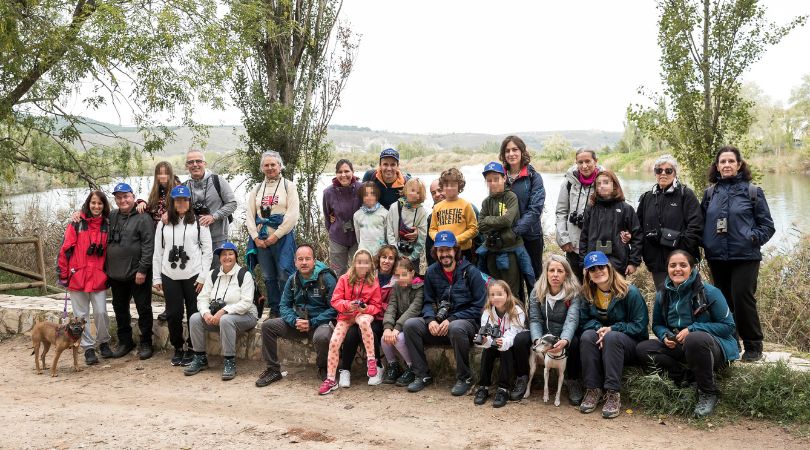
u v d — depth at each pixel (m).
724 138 8.75
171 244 6.84
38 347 6.84
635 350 5.27
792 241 9.47
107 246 7.11
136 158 12.33
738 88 8.52
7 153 11.22
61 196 14.19
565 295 5.45
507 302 5.58
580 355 5.32
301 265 6.32
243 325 6.62
